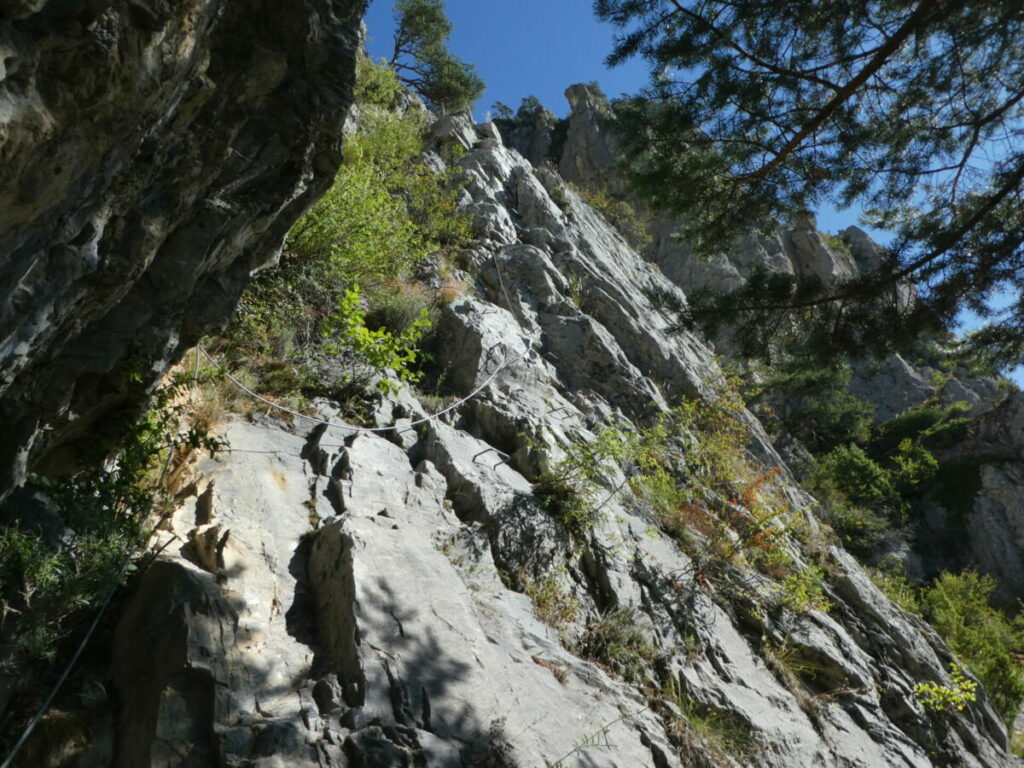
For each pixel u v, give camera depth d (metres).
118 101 2.16
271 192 3.56
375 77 14.18
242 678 3.59
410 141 13.14
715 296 6.65
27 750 3.12
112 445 4.20
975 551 29.20
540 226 14.39
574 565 6.34
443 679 3.96
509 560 5.86
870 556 23.19
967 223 6.09
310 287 8.16
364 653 3.88
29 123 1.83
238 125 3.10
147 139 2.61
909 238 6.27
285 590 4.36
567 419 8.64
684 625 6.57
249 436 5.72
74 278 2.58
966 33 5.66
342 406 6.86
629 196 7.55
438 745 3.57
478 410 7.88
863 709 7.34
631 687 5.19
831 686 7.48
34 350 2.78
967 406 35.78
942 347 7.01
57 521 3.87
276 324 7.24
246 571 4.26
